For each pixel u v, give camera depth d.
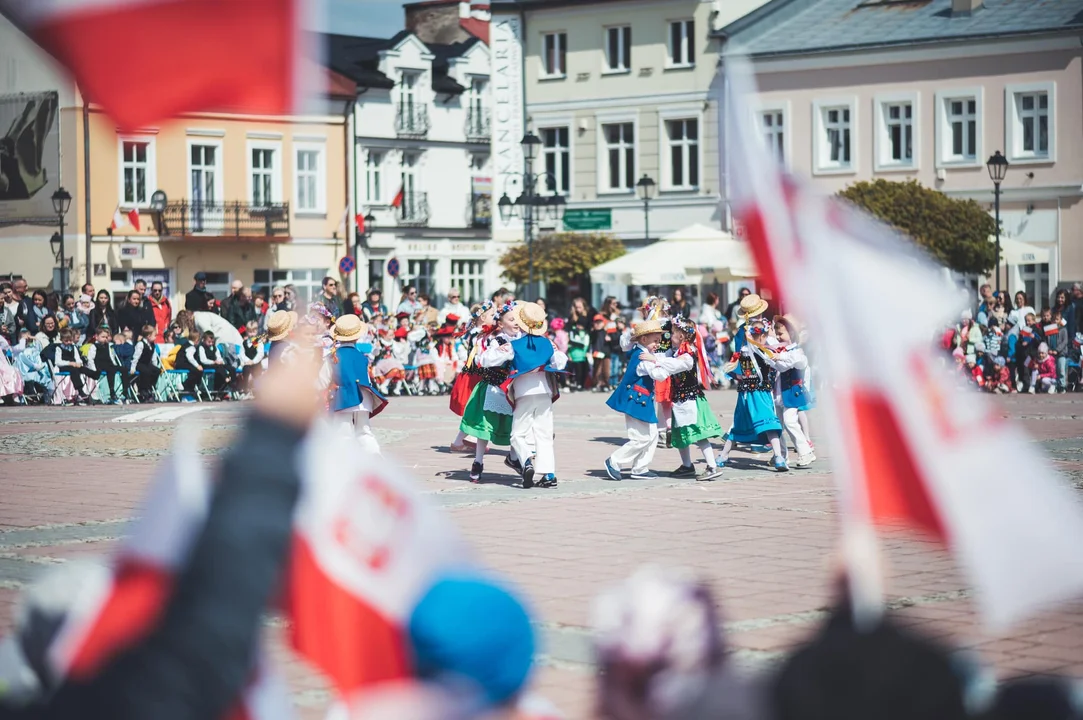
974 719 3.11
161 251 54.03
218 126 55.16
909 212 43.16
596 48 56.66
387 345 34.53
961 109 50.44
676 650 3.30
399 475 3.44
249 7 2.76
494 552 11.99
